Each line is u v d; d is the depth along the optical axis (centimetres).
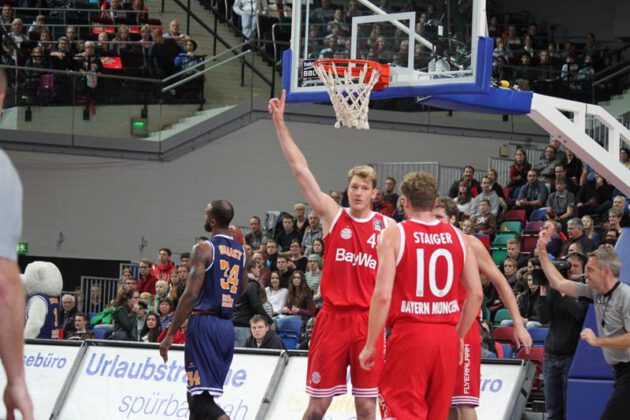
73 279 2253
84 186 2247
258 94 2362
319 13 1238
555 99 1239
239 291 967
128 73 2338
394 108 2419
